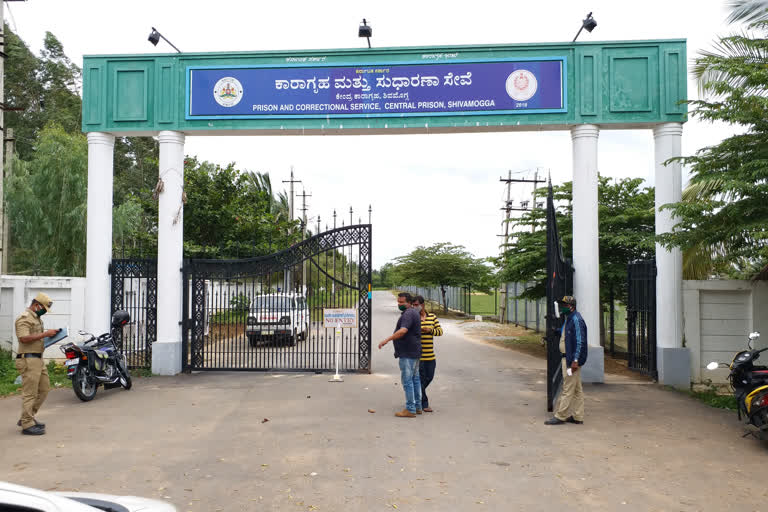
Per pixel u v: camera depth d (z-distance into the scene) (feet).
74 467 18.54
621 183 55.52
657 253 35.65
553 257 27.07
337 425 24.21
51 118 102.06
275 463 19.03
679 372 34.45
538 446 21.22
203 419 25.25
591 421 25.31
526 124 36.01
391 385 33.55
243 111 37.27
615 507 15.37
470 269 115.65
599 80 35.60
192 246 65.10
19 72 107.34
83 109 37.55
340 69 37.06
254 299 39.75
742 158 28.86
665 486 17.01
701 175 29.71
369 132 37.81
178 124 37.42
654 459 19.67
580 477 17.79
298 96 37.17
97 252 37.22
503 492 16.47
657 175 35.63
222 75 37.45
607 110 35.55
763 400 21.29
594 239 35.47
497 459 19.58
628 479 17.62
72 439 21.95
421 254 118.52
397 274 127.34
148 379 35.37
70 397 30.04
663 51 35.45
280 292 48.65
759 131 28.76
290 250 38.70
